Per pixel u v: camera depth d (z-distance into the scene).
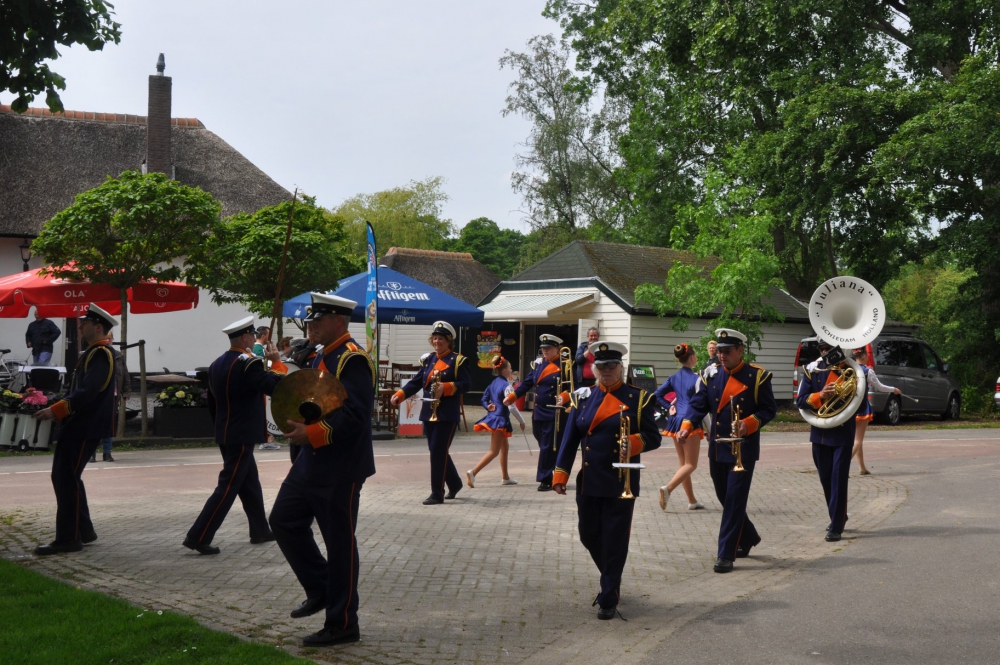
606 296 25.00
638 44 30.28
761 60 27.08
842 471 9.05
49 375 19.03
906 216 26.98
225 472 8.11
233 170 32.47
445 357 11.01
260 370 8.09
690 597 6.94
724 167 27.67
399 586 7.08
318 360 5.96
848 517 10.33
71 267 17.94
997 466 14.80
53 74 9.14
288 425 5.58
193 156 32.53
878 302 9.31
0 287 17.92
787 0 25.62
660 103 32.91
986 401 28.39
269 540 8.59
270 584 7.04
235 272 19.66
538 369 12.20
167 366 29.16
